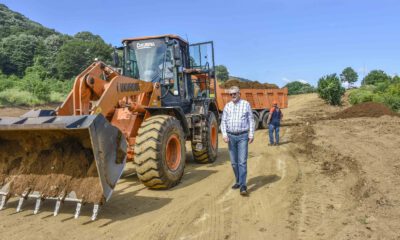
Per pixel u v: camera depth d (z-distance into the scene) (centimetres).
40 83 2661
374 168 729
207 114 913
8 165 548
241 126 619
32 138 530
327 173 744
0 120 505
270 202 568
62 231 458
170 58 821
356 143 1066
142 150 614
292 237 430
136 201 585
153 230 462
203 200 587
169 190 651
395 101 2338
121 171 502
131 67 841
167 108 707
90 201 485
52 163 525
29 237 439
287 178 721
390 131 1293
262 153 1052
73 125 454
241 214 517
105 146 477
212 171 816
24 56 5916
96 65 646
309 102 3706
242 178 614
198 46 960
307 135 1359
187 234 448
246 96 1777
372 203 529
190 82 923
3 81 2927
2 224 480
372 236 419
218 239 432
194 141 869
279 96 2048
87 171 504
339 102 3344
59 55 6088
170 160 671
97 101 589
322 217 491
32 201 578
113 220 497
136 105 686
